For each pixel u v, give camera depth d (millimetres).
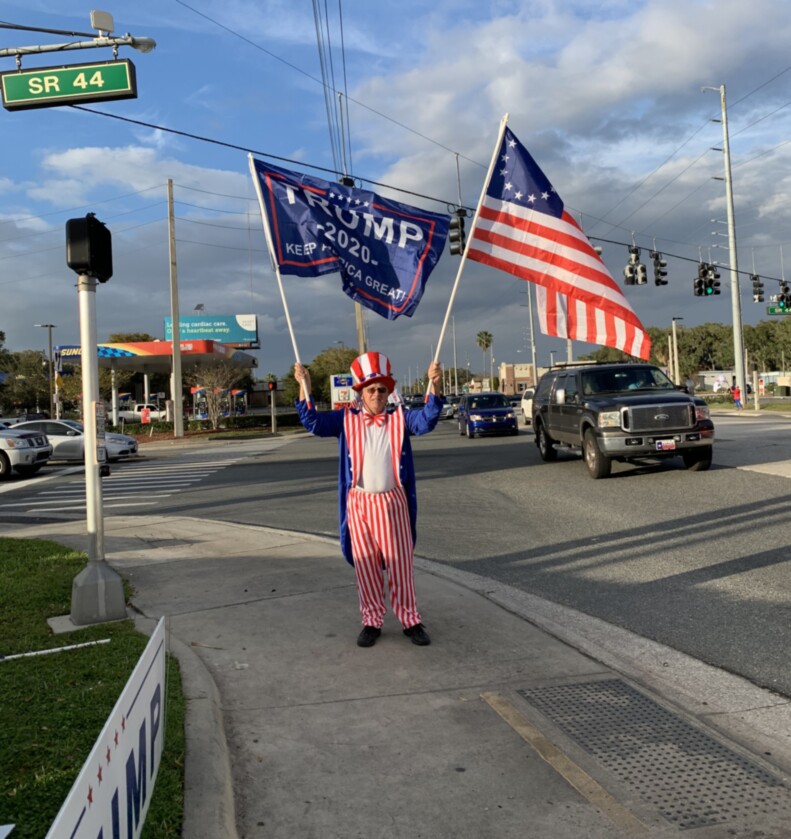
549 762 3479
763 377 86312
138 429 44125
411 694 4281
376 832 2979
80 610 5707
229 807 3104
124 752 2338
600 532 9125
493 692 4285
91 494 5859
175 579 7242
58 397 42562
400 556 5070
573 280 6121
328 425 5055
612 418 13266
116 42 9477
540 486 13414
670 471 14086
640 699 4164
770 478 12469
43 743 3492
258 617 5840
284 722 3967
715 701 4168
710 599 6141
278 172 5562
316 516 11484
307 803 3195
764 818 2998
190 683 4328
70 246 5727
